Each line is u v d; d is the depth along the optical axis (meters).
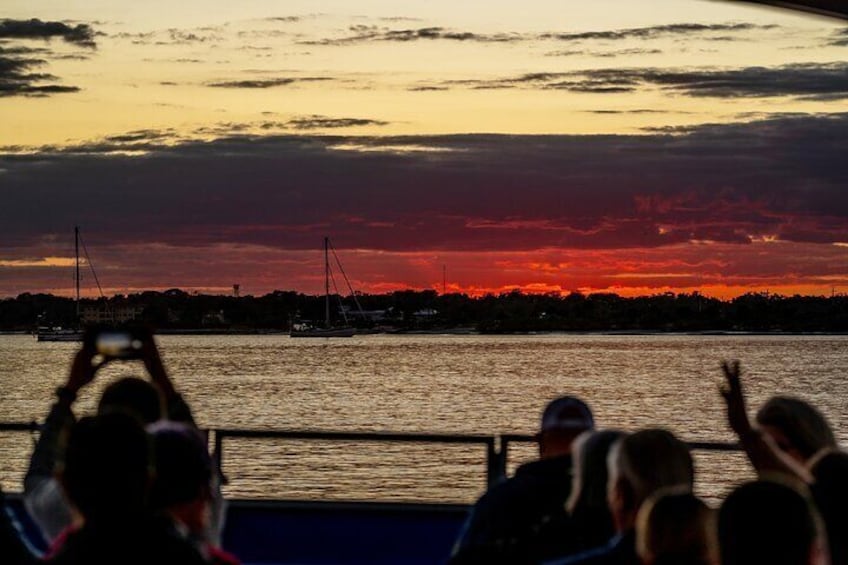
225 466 105.88
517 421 194.00
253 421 193.62
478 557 10.48
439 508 15.50
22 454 97.56
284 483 96.62
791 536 6.32
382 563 14.91
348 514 15.40
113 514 7.30
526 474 11.33
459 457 113.62
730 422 10.94
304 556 15.01
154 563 7.25
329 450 118.50
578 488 10.38
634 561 8.70
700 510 7.32
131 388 10.00
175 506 8.14
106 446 7.27
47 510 10.45
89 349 11.16
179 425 8.71
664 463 8.62
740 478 90.94
